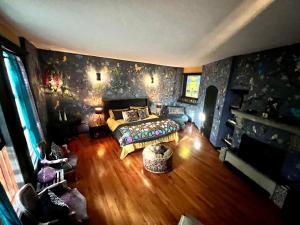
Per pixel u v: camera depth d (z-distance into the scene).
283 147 2.42
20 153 1.84
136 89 5.64
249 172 2.80
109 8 1.47
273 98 2.54
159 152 3.16
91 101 4.82
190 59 4.25
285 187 2.23
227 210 2.21
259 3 1.23
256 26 1.71
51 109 4.20
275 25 1.64
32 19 1.74
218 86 4.23
